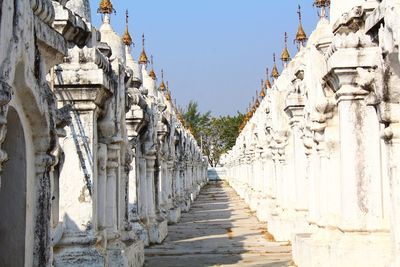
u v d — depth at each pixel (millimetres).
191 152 46344
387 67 7082
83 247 10344
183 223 27688
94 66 10375
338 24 11188
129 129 15664
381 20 7328
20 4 5762
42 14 6715
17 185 6508
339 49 10984
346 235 11234
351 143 11195
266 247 18438
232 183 66438
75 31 10461
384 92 7227
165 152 25781
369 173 11156
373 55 10852
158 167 21938
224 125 105250
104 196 11547
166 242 20250
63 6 10000
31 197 6691
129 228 14070
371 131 11164
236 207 37844
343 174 11281
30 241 6672
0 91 5125
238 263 15461
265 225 25688
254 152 34094
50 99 6918
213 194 54875
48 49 7148
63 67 10297
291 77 18969
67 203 10477
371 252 10898
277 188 22047
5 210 6523
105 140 11609
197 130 105500
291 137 19859
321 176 13266
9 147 6473
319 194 14188
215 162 106562
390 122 7344
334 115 12766
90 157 10578
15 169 6500
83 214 10469
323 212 13164
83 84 10328
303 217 18266
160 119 23328
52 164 6906
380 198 11141
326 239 12477
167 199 26547
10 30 5531
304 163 18328
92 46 11172
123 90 12617
